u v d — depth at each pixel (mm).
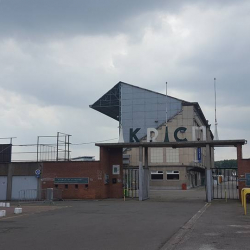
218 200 31312
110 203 29031
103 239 11844
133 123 69062
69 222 16578
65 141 39031
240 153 30609
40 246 10727
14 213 21500
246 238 11766
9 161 38219
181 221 16672
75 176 34656
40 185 35562
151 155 64250
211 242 11086
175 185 61969
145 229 14102
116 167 35844
